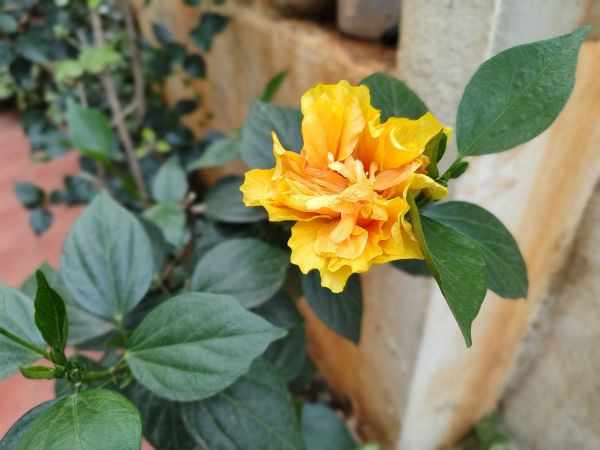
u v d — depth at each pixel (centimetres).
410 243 18
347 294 27
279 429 24
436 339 38
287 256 27
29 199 66
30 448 17
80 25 60
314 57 38
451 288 17
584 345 39
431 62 27
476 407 50
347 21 36
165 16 65
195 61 59
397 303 39
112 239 26
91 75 66
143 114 69
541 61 19
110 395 19
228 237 33
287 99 45
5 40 59
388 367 45
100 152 46
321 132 19
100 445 17
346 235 18
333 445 42
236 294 26
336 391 60
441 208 24
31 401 51
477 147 20
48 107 73
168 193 44
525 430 49
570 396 42
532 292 39
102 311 26
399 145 17
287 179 19
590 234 35
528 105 19
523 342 45
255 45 47
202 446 24
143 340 21
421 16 27
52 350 20
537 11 23
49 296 19
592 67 26
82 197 68
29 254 71
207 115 69
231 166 64
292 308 30
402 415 46
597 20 24
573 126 28
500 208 31
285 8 43
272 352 35
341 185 19
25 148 93
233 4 50
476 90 20
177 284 36
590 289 36
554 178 31
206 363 20
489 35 24
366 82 24
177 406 26
